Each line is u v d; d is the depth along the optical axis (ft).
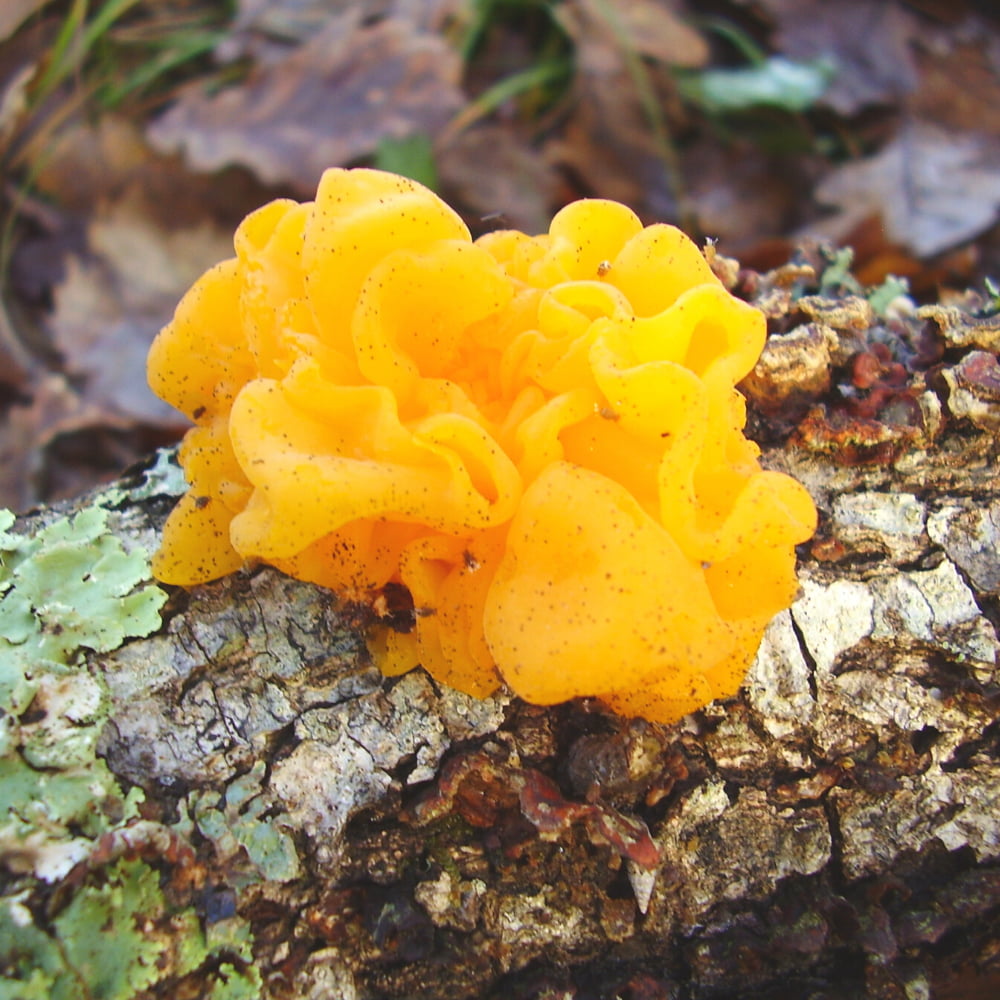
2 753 0.29
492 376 0.31
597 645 0.28
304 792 0.31
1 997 0.27
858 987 0.33
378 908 0.31
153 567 0.31
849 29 0.64
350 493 0.28
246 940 0.30
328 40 0.62
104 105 0.62
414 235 0.29
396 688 0.32
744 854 0.33
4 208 0.61
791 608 0.33
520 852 0.32
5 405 0.56
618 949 0.33
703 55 0.64
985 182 0.59
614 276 0.31
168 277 0.60
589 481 0.29
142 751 0.30
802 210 0.62
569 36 0.64
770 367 0.34
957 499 0.33
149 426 0.55
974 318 0.35
